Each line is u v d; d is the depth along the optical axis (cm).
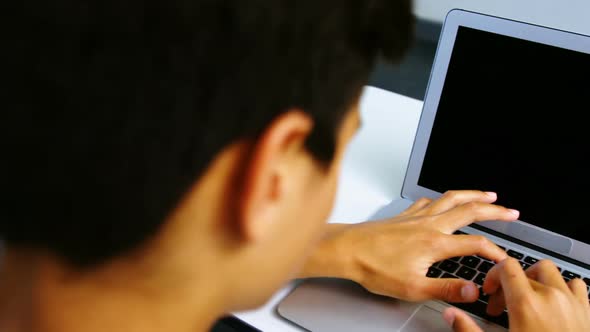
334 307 65
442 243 69
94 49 22
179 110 23
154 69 22
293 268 32
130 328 28
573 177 75
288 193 26
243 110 24
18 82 22
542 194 77
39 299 28
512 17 215
